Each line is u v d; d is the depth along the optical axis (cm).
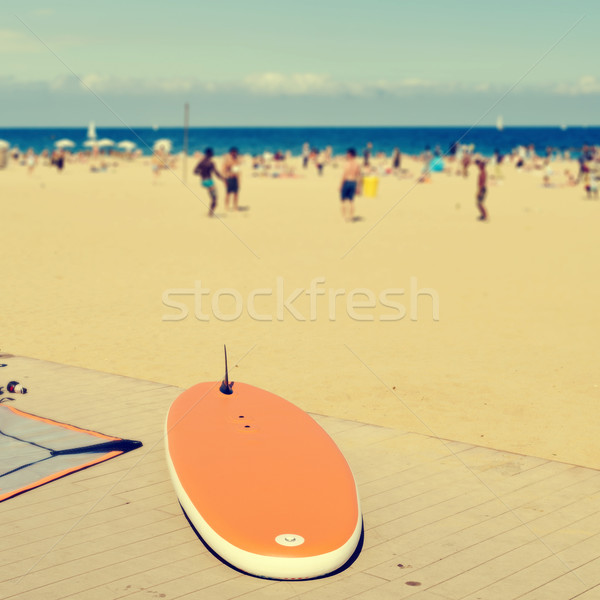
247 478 420
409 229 1847
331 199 2575
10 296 1055
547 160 5016
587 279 1247
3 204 2167
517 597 352
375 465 511
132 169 4244
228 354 807
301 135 15588
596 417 620
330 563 363
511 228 1883
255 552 364
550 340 874
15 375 702
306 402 655
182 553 393
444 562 385
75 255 1395
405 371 751
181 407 520
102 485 474
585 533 416
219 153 8156
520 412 632
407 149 8900
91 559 386
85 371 722
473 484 480
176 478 426
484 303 1073
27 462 498
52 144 9806
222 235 1686
